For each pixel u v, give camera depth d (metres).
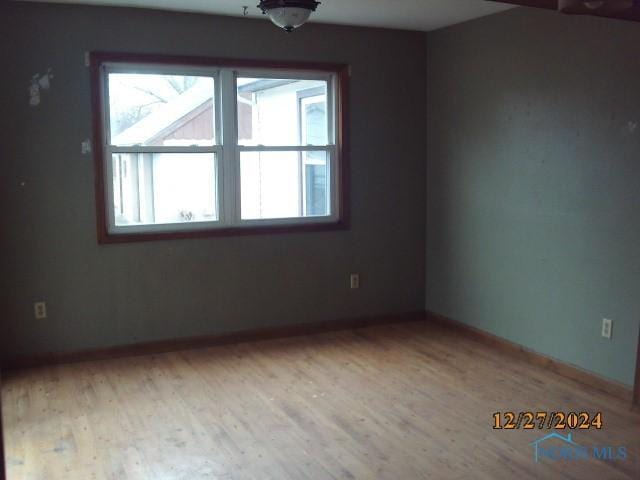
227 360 4.48
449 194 5.16
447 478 2.83
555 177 4.11
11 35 4.09
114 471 2.91
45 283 4.32
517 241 4.46
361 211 5.21
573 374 4.06
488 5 4.26
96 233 4.41
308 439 3.22
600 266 3.83
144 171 4.55
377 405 3.65
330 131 5.11
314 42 4.88
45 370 4.28
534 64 4.21
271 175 4.97
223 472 2.90
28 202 4.23
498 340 4.69
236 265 4.84
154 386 3.97
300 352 4.66
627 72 3.57
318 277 5.13
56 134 4.25
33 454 3.07
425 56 5.30
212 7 4.32
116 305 4.52
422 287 5.52
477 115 4.77
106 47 4.30
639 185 3.55
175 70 4.56
